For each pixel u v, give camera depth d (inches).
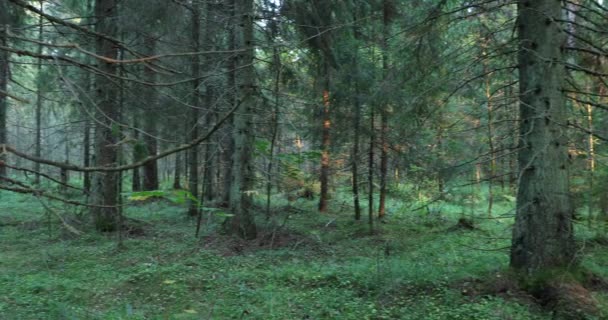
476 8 327.9
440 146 390.0
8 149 80.8
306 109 601.6
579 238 361.1
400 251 429.7
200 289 315.0
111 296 301.7
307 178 671.1
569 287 249.9
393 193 622.2
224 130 485.1
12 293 291.9
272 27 479.5
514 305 251.6
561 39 278.7
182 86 259.6
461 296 274.1
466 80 316.8
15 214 596.7
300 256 418.9
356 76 517.3
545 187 270.4
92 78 381.1
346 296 292.4
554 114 271.1
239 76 394.0
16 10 220.7
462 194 477.4
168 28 367.2
